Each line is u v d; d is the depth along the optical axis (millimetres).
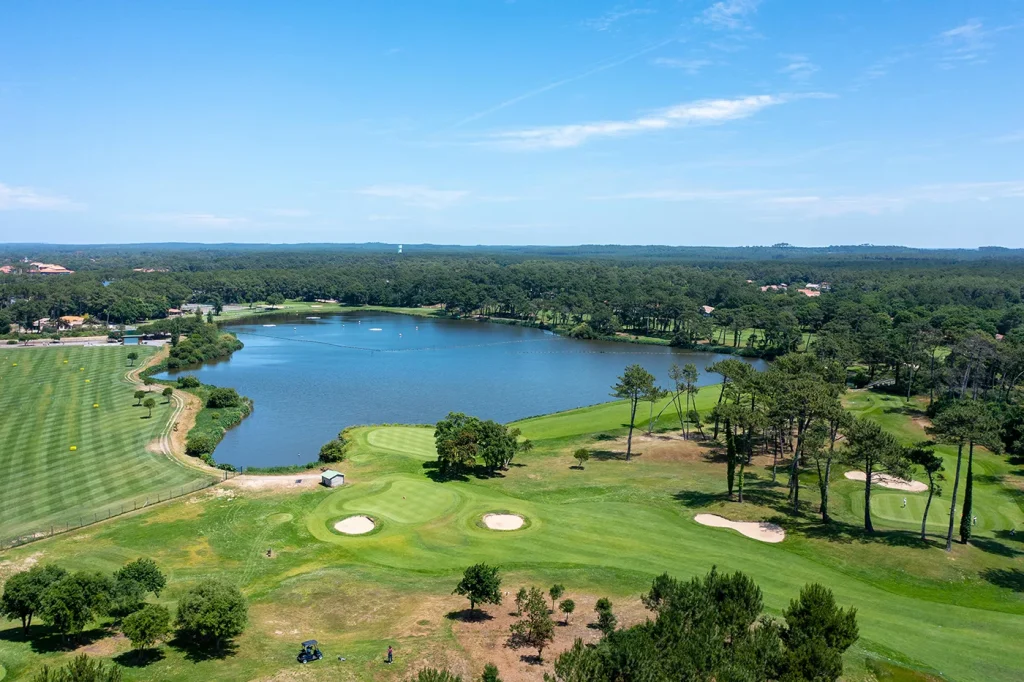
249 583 58344
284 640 47844
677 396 126312
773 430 99875
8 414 121812
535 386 166000
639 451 105750
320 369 186000
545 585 56406
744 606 43594
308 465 95562
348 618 51562
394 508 77562
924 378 138250
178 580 58531
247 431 123312
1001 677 42875
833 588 57156
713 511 77625
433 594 55219
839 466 95438
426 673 35594
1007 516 76312
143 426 115062
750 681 34969
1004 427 102375
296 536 69188
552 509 78500
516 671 42312
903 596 56344
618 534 69750
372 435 111938
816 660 36969
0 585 57281
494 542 67500
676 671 36156
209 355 197625
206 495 81625
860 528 71250
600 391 160625
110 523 72562
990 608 54250
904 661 44406
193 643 46625
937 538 68188
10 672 41562
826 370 124562
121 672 41688
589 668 35906
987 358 127125
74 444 103750
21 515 75312
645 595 53969
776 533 70938
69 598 44562
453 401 149500
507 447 93625
